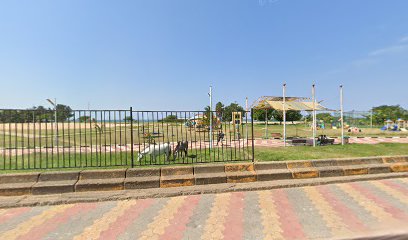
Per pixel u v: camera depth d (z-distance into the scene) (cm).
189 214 341
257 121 4200
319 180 480
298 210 349
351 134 1844
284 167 518
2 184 418
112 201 395
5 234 283
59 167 495
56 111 496
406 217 314
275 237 270
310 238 264
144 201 395
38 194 409
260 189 446
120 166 529
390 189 442
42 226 305
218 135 964
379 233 273
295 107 1218
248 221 314
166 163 576
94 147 953
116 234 282
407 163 558
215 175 475
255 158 652
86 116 508
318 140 1082
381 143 1074
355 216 322
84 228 298
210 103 1002
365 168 524
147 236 277
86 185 426
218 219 322
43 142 1169
